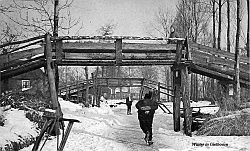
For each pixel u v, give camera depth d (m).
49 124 5.21
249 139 10.89
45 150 8.22
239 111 13.28
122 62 12.48
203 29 35.88
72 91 32.12
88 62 12.30
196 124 13.81
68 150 8.59
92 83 29.97
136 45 12.56
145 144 10.09
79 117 16.02
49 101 15.88
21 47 11.73
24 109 11.84
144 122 10.04
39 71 33.06
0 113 9.90
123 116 22.06
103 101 39.12
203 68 14.28
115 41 12.38
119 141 10.55
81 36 11.95
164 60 12.94
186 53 12.98
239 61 14.42
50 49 11.64
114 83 30.86
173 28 15.20
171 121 18.17
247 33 23.20
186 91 12.73
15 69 12.20
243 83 15.34
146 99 10.25
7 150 7.30
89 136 11.08
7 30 15.00
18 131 8.91
